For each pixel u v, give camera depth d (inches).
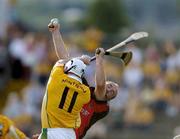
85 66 1055.0
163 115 2300.7
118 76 2281.0
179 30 3257.9
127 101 2262.6
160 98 2305.6
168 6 3878.0
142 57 2368.4
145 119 2253.9
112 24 3112.7
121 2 3378.4
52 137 1045.2
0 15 2182.6
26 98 2096.5
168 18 3836.1
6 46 2111.2
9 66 2090.3
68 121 1053.8
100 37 2368.4
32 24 3319.4
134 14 3843.5
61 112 1047.6
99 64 1062.4
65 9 4232.3
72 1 4306.1
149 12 3855.8
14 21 2447.1
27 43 2172.7
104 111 1109.1
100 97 1090.7
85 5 4229.8
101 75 1063.6
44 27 3139.8
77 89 1047.6
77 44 2377.0
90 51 2315.5
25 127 2039.9
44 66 2187.5
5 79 2081.7
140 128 2246.6
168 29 3469.5
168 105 2313.0
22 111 2060.8
